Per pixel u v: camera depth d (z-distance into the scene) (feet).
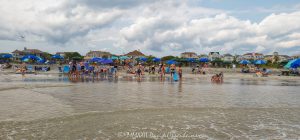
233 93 54.34
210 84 76.64
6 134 22.91
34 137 22.16
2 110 32.65
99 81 79.97
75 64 102.47
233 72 171.42
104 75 114.42
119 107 35.58
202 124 27.43
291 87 71.41
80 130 24.43
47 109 33.60
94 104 37.70
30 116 29.60
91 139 21.86
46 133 23.32
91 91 52.90
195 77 110.42
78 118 28.94
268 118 30.78
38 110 32.94
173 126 26.43
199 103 40.19
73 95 46.55
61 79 84.53
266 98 47.80
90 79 88.33
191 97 46.60
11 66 151.53
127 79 91.81
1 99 40.98
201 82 83.87
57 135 22.79
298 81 97.81
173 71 108.78
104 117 29.60
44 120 27.91
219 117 30.81
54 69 158.81
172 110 34.12
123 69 159.63
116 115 30.66
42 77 91.45
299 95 52.95
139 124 26.91
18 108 34.01
